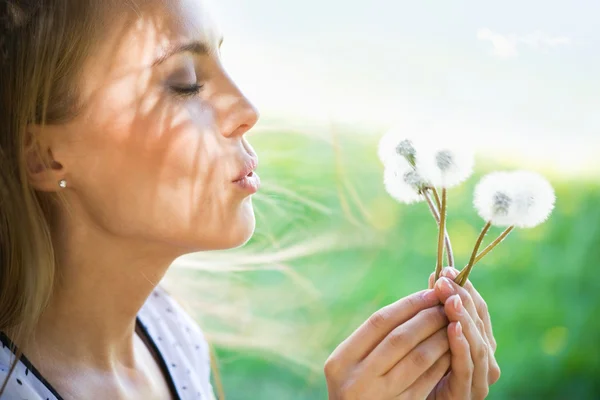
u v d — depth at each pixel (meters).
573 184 2.12
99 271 0.92
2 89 0.89
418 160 0.89
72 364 0.92
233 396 1.75
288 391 1.78
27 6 0.88
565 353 1.99
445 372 0.91
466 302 0.91
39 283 0.89
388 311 0.91
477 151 2.11
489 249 0.90
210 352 1.08
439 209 0.90
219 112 0.90
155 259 0.92
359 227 1.95
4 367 0.88
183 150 0.88
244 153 0.91
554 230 2.10
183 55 0.89
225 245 0.90
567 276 2.06
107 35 0.88
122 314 0.94
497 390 1.97
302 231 1.19
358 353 0.91
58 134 0.89
